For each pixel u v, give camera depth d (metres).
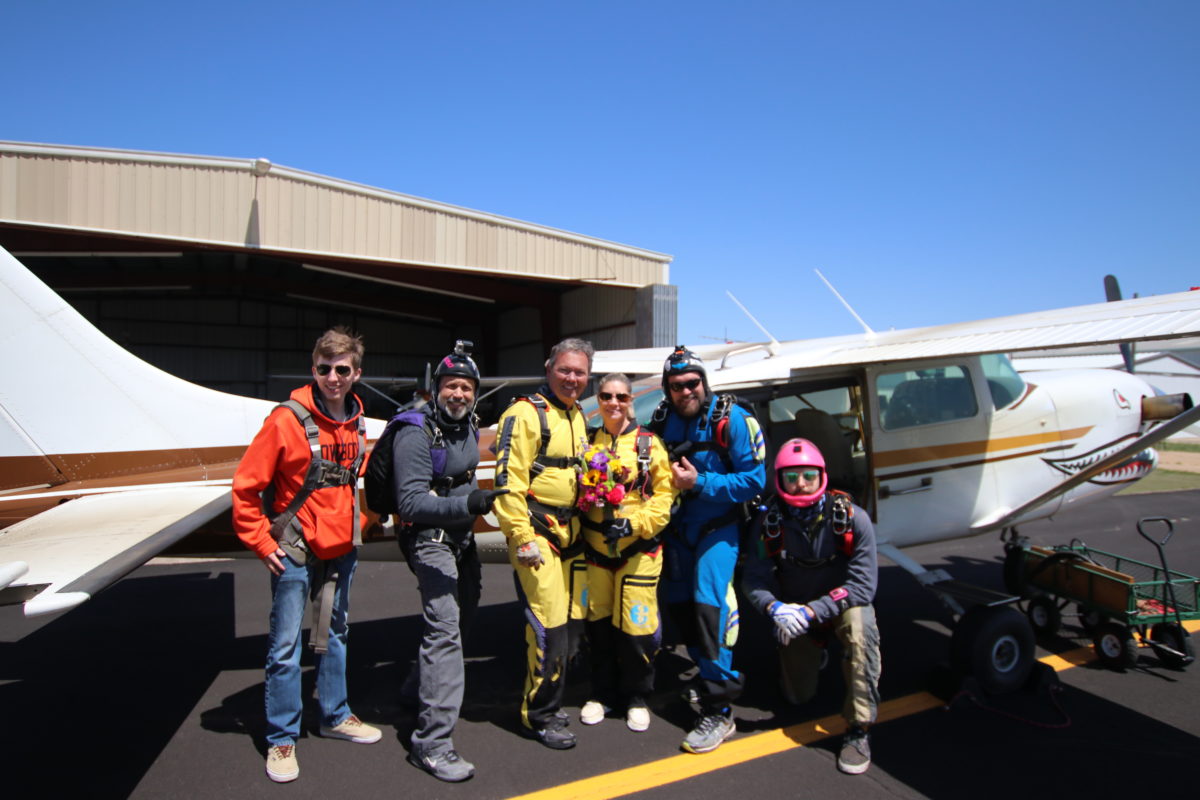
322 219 13.79
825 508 2.69
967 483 3.94
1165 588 3.68
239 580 5.32
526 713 2.76
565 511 2.65
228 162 12.88
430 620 2.55
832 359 3.65
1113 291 6.64
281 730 2.49
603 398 2.65
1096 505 9.16
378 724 2.92
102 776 2.52
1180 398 4.39
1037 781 2.51
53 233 12.48
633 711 2.89
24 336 3.51
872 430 3.66
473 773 2.53
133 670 3.53
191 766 2.59
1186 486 11.08
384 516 2.68
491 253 15.92
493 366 27.36
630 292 18.86
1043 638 4.08
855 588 2.67
